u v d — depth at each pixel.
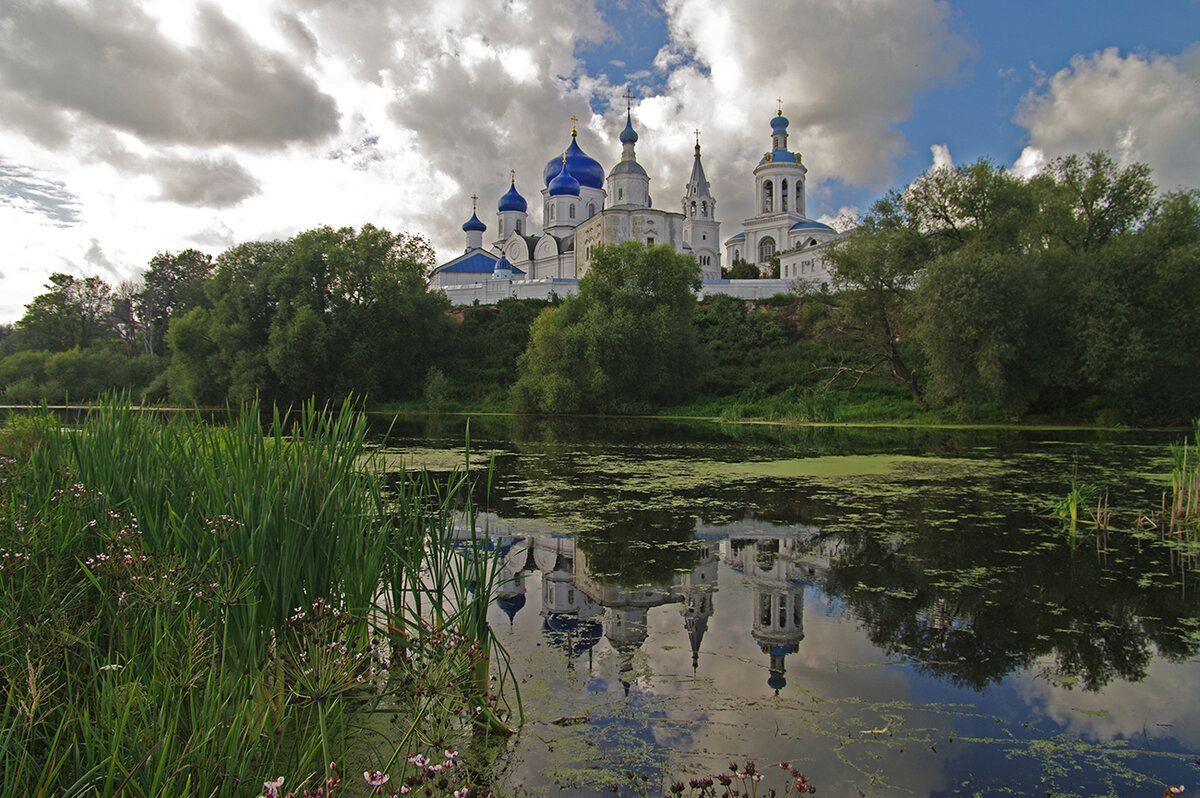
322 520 4.37
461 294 55.41
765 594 6.23
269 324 40.00
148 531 4.25
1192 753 3.65
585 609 5.84
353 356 38.00
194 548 4.10
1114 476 12.62
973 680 4.51
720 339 39.28
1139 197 25.59
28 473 5.02
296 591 4.09
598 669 4.66
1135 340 21.34
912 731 3.85
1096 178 25.67
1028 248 25.16
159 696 3.12
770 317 40.12
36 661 3.12
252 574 3.84
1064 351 23.17
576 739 3.78
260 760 3.16
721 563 7.21
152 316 63.62
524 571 6.91
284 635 3.77
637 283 34.59
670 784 3.34
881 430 23.38
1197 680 4.52
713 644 5.07
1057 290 23.20
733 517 9.32
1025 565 7.09
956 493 11.05
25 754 2.63
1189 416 23.09
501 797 3.27
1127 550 7.67
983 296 22.08
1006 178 25.16
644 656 4.86
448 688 3.72
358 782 3.33
